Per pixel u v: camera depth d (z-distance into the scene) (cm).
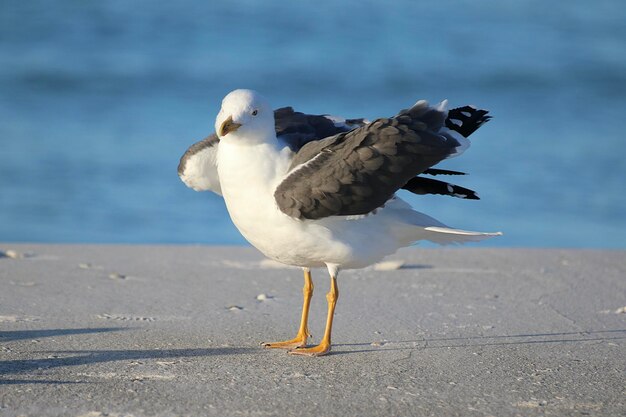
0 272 1392
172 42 4406
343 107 3641
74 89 3612
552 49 4525
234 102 1030
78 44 4331
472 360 1030
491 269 1484
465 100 3712
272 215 1038
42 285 1319
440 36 4644
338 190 1016
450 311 1231
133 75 3838
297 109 3597
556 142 2967
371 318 1195
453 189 1105
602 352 1065
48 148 2786
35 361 988
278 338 1109
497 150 2853
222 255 1563
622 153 2836
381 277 1410
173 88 3669
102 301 1242
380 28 4734
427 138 1042
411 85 3947
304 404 888
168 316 1181
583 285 1385
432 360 1030
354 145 1026
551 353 1059
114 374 955
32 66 3931
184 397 895
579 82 3978
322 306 1251
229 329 1137
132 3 4881
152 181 2519
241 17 4734
